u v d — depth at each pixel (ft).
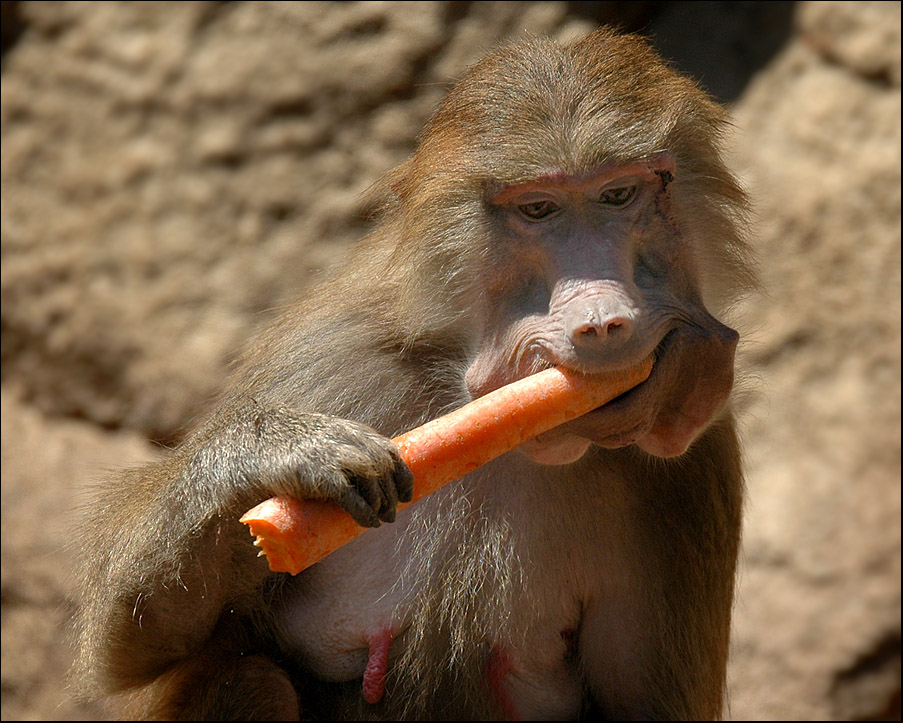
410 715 25.17
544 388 20.27
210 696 23.98
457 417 20.51
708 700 26.61
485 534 24.58
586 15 42.09
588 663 26.40
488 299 22.09
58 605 38.91
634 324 19.89
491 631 24.88
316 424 20.34
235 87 42.45
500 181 21.49
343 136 42.06
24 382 42.68
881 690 39.63
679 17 43.86
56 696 37.93
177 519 21.71
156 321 41.93
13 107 43.32
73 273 42.50
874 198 41.75
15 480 40.93
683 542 25.63
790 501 40.98
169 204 42.45
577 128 21.02
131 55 43.06
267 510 19.27
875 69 42.42
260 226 42.06
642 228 21.43
